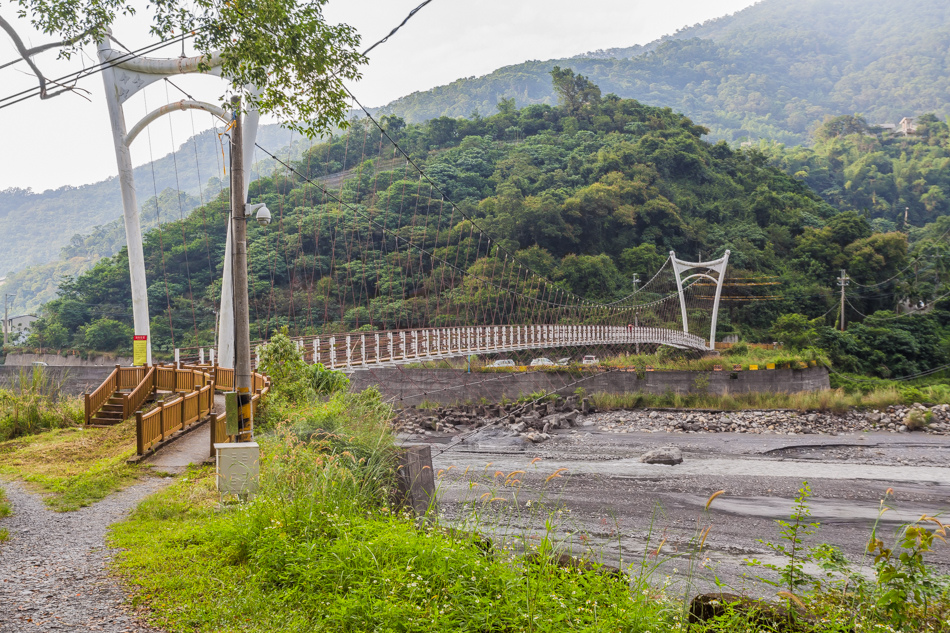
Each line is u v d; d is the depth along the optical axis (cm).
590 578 572
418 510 939
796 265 8788
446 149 9669
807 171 15025
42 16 923
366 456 955
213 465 1118
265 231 4750
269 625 467
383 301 4384
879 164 15050
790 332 6812
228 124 1109
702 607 539
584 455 2708
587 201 7944
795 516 627
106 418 1572
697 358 6450
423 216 6081
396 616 466
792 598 502
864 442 3325
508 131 10644
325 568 546
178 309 5784
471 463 2445
